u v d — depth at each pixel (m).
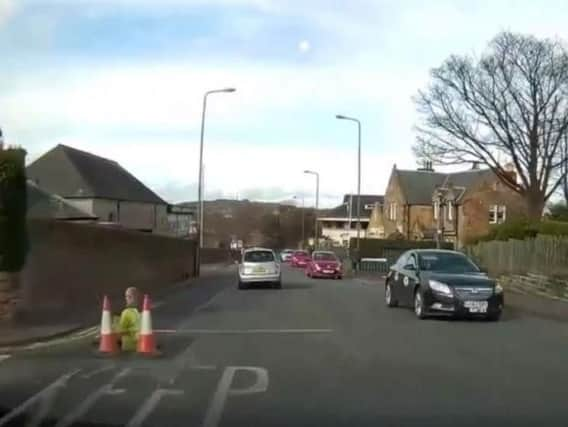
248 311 22.45
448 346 14.66
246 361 12.78
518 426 8.34
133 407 9.20
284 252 95.31
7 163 17.17
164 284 37.72
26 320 17.86
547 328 17.78
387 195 88.38
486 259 38.22
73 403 9.41
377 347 14.52
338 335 16.44
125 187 64.31
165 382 10.81
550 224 35.97
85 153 63.91
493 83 53.03
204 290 33.59
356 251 59.06
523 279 29.27
